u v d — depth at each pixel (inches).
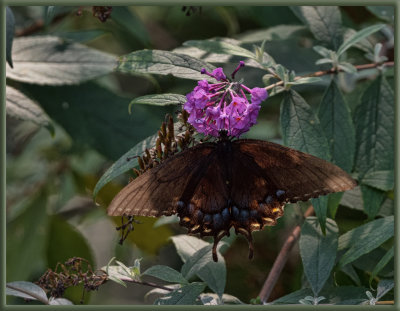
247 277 67.4
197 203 61.8
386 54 66.7
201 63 62.0
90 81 65.9
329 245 62.4
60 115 65.8
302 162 61.6
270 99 66.5
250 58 63.1
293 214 64.4
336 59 63.6
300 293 62.5
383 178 63.6
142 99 61.4
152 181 61.2
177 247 63.0
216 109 61.0
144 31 66.9
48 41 65.2
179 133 61.8
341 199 63.9
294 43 66.0
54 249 67.6
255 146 61.9
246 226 61.9
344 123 63.3
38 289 61.6
